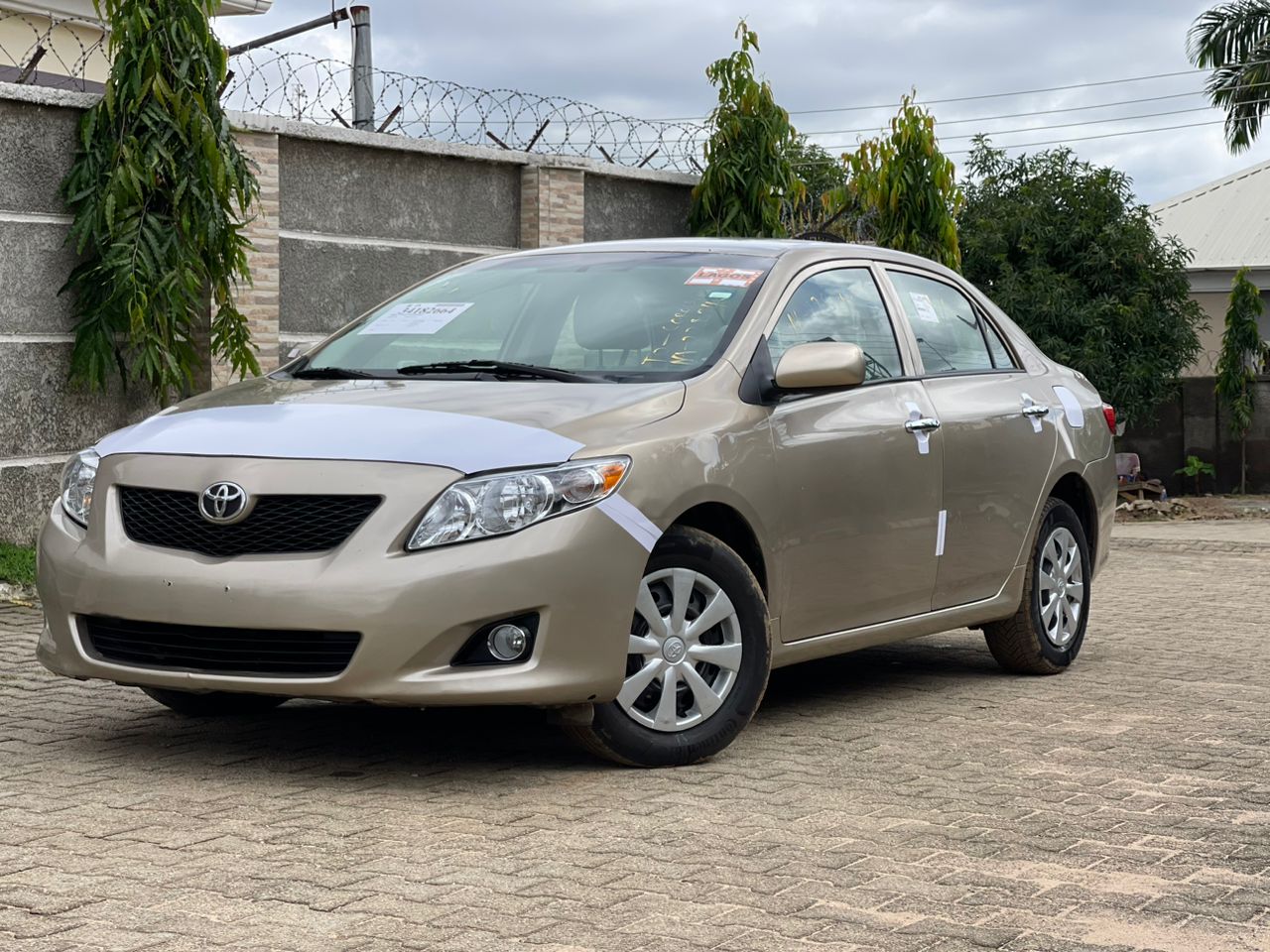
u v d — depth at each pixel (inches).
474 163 519.2
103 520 209.2
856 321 259.3
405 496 195.2
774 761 221.8
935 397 266.4
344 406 214.5
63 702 255.4
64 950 140.3
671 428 213.9
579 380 225.6
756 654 222.1
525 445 201.2
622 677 204.7
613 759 212.2
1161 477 1071.6
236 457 202.7
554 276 255.9
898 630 257.3
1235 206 1366.9
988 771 217.8
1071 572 303.0
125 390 400.2
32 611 342.0
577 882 163.2
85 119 388.5
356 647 192.4
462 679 193.8
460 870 166.7
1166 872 170.9
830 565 239.1
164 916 149.9
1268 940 149.3
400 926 148.2
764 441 226.5
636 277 250.5
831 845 178.7
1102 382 977.5
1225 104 1282.0
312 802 194.4
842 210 633.6
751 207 582.9
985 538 275.4
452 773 210.7
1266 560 569.3
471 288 259.9
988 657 319.0
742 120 581.3
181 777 205.9
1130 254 983.0
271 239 452.8
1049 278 978.1
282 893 157.5
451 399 215.0
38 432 389.7
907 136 621.6
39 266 388.5
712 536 217.8
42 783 201.9
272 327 454.9
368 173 487.8
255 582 194.1
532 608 196.1
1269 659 324.2
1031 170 1025.5
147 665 205.9
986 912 155.7
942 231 626.5
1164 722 255.1
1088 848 179.9
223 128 402.3
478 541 195.0
